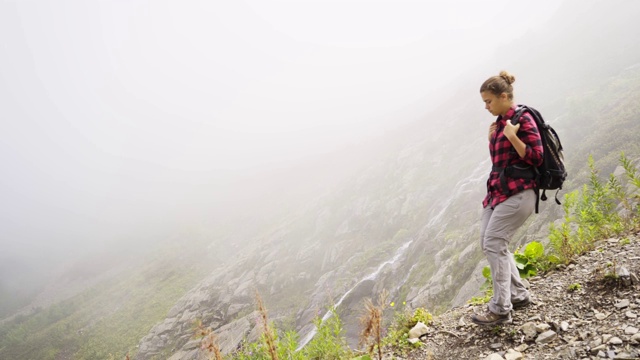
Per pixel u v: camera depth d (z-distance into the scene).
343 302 19.09
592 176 4.87
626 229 4.14
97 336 27.22
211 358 2.30
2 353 29.00
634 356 2.14
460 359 2.97
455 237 17.52
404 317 4.06
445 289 14.20
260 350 3.94
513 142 2.68
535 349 2.67
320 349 4.03
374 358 3.50
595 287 3.06
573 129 18.81
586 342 2.48
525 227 13.25
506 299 2.99
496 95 2.82
